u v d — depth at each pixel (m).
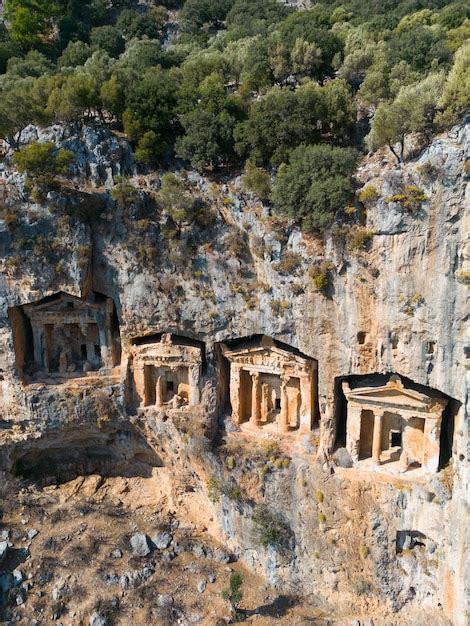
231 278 32.25
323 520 31.53
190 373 34.53
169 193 32.44
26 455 39.91
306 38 47.88
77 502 38.69
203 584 33.00
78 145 35.78
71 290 33.38
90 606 31.58
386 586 31.23
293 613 31.80
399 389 29.98
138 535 35.66
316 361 32.59
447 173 25.72
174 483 37.91
